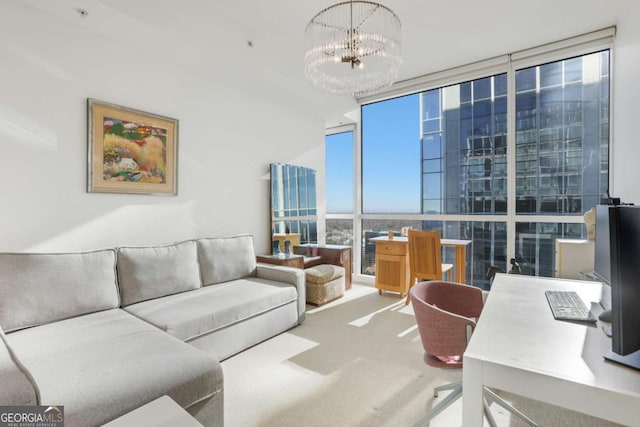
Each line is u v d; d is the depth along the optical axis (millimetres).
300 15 2572
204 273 2930
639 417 782
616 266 904
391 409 1782
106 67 2543
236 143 3609
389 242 4066
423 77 4066
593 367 911
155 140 2857
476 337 1130
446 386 1846
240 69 3176
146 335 1804
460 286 1982
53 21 2262
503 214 3750
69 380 1327
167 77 2975
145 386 1341
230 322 2348
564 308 1396
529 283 1881
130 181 2680
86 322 1983
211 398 1536
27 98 2150
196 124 3217
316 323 3107
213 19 2537
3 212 2061
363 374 2150
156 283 2516
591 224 2705
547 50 3299
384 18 2406
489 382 950
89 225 2453
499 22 2881
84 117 2416
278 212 4051
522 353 1001
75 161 2371
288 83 3633
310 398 1882
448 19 2811
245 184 3713
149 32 2498
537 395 890
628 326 905
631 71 2582
